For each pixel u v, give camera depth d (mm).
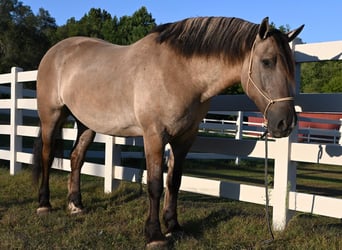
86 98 4199
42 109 4867
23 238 3699
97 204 5023
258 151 4324
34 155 5004
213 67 3445
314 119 11922
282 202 4000
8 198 5344
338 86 30500
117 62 3979
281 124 3047
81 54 4492
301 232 3727
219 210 4598
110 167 5707
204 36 3471
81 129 4875
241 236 3732
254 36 3281
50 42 41125
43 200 4699
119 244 3605
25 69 37719
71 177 4812
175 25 3668
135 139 5637
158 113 3508
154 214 3584
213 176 8227
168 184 3961
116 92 3867
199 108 3621
